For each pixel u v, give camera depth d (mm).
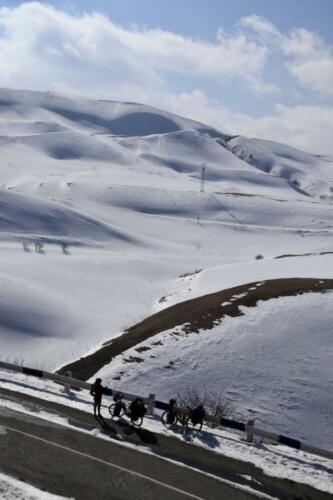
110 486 16594
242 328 39344
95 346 42156
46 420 20953
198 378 33688
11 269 67688
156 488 16750
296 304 42875
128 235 129125
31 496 15344
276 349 36781
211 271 72250
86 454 18484
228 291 48938
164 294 65562
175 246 128125
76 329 46312
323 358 36031
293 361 35625
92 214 145125
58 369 36062
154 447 19594
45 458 17938
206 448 20047
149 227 146250
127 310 55812
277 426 30016
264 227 152375
